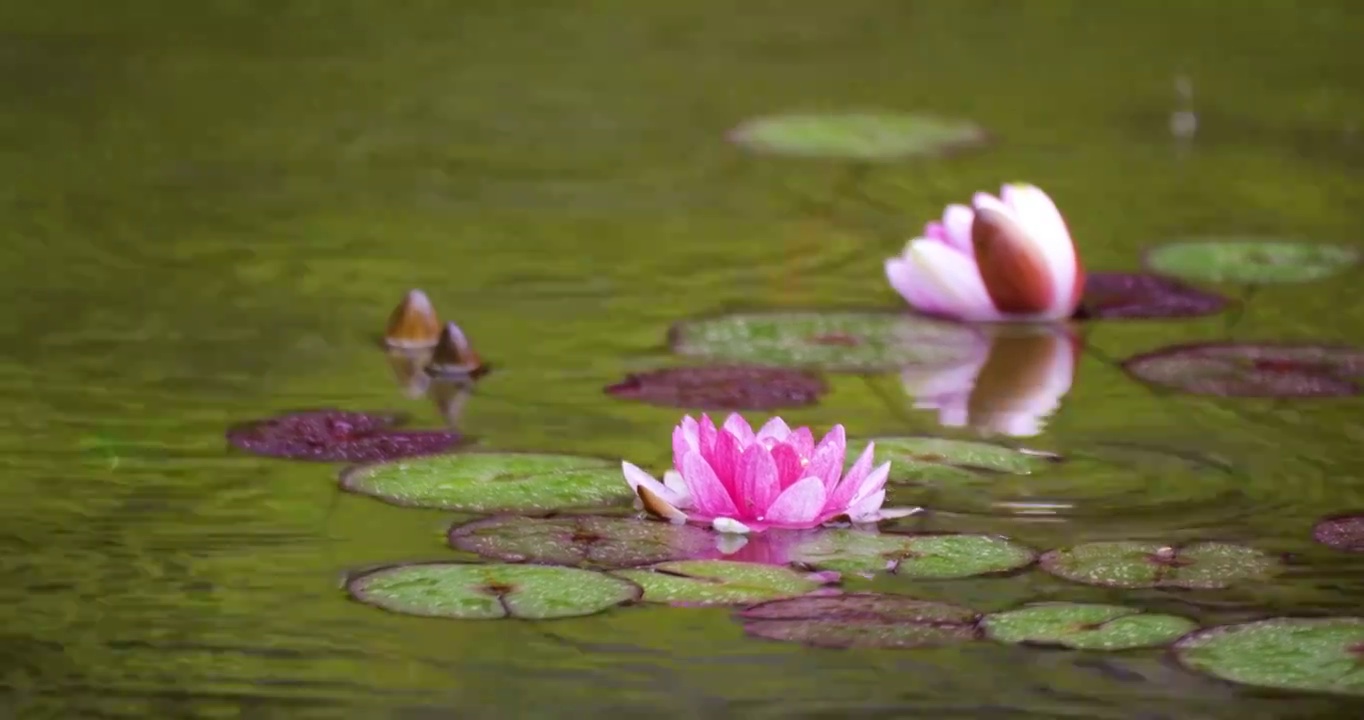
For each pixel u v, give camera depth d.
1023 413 5.88
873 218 8.70
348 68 12.28
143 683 3.90
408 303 6.63
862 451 5.41
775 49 13.40
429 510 4.88
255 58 12.55
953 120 10.86
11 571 4.48
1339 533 4.76
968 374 6.33
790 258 7.98
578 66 12.59
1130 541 4.70
